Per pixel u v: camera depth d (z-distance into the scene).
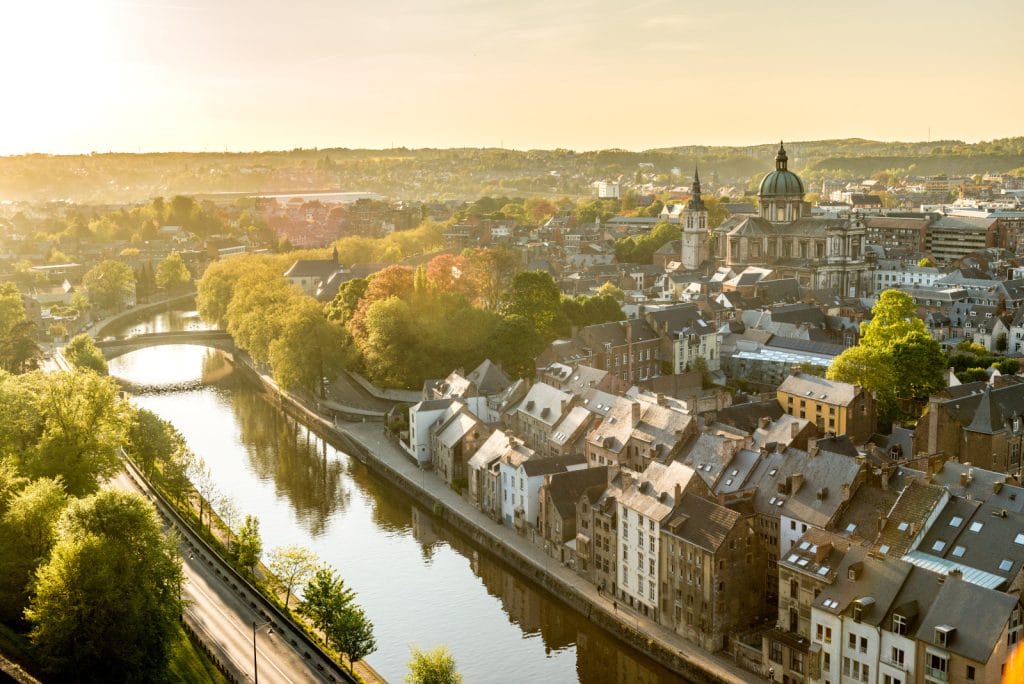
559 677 151.88
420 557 193.38
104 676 123.69
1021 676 117.50
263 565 183.12
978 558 133.12
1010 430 192.62
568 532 179.12
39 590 121.00
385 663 153.12
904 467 163.50
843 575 133.50
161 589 133.12
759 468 166.38
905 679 121.88
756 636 146.50
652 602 158.75
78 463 167.00
